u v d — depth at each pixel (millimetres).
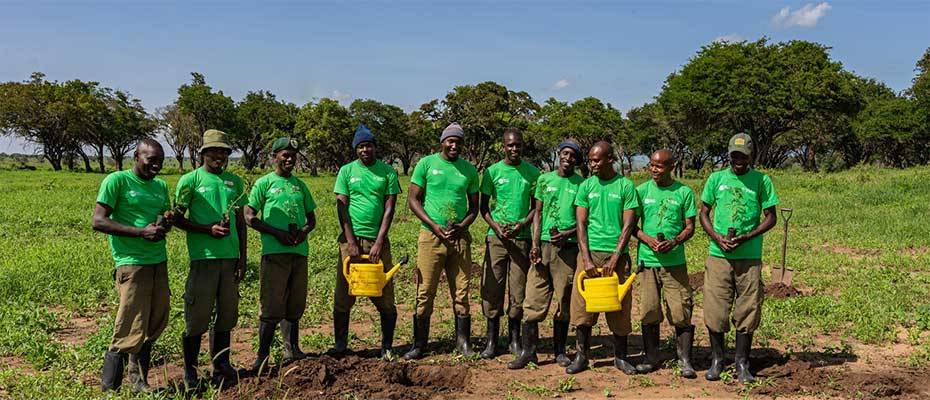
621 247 5949
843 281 10242
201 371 6031
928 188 22609
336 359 6070
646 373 6117
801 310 8359
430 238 6434
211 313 5613
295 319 6324
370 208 6387
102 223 5059
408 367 6039
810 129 49812
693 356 6656
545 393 5570
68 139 63625
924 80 50875
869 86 62250
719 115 44531
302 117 66062
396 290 9500
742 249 5891
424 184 6500
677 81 46125
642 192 6176
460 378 5938
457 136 6301
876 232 15234
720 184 6023
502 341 7172
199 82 69938
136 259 5230
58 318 7715
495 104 57406
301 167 78438
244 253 5953
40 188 28453
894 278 10422
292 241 6043
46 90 61156
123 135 66312
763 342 7051
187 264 10648
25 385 5414
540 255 6277
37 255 10891
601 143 6051
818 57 42375
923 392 5656
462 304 6574
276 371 5848
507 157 6488
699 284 10164
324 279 9930
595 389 5715
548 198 6254
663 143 70375
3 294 8477
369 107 71688
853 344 7129
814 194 24562
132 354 5359
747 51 43969
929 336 7340
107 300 8703
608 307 5777
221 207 5648
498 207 6473
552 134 61781
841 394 5555
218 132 5668
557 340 6438
